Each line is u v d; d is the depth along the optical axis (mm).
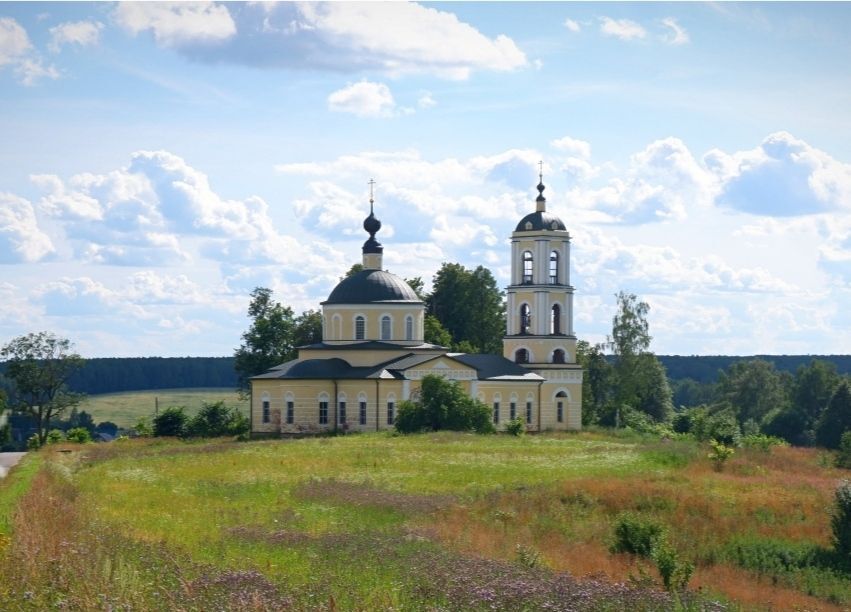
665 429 127812
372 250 129625
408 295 126625
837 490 55719
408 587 33312
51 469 72750
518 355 131625
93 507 52469
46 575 29234
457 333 167875
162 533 44500
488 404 123438
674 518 58062
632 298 163750
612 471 74500
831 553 52219
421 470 74500
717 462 80062
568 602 33156
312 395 118125
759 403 193375
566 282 132875
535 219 132625
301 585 32656
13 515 42844
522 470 74688
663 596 35969
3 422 151000
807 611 41781
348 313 124562
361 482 67750
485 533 50594
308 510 55312
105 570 29906
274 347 151000
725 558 51344
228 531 46125
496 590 33188
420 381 117250
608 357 176500
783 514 59875
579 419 131375
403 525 51438
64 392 154375
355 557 39406
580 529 54469
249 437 116188
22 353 150375
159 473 73312
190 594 28688
